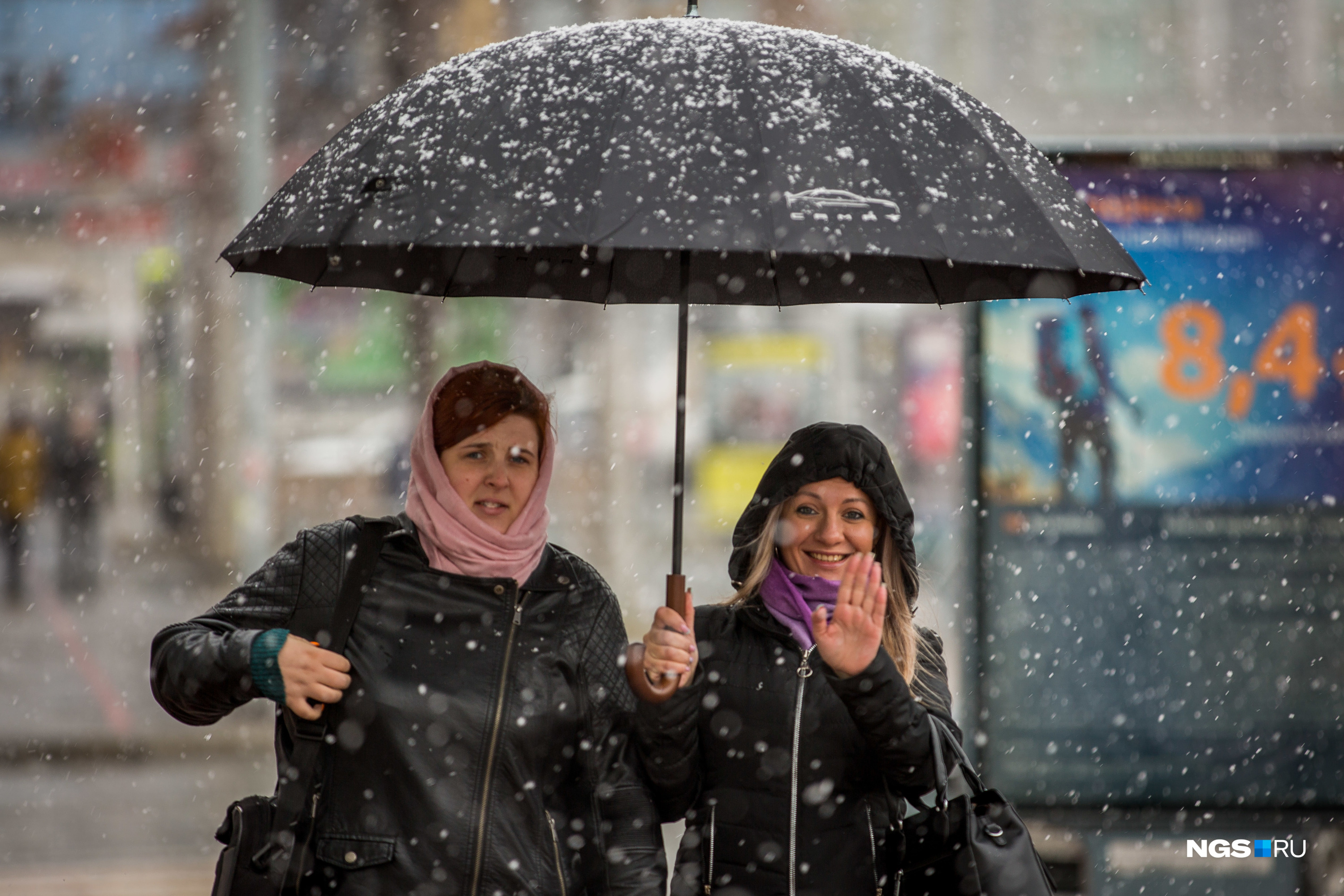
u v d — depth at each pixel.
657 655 8.12
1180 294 14.38
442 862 8.20
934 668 9.31
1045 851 14.84
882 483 8.90
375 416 67.25
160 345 64.94
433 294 9.83
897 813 8.80
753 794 8.71
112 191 59.28
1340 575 14.45
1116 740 14.62
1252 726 14.56
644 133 7.29
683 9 42.22
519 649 8.48
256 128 35.81
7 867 19.00
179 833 20.75
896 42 43.31
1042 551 14.62
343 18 44.00
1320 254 14.24
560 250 9.29
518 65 7.86
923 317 71.38
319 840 8.28
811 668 8.78
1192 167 14.26
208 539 52.62
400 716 8.29
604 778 8.70
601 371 47.44
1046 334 14.56
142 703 28.52
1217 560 14.54
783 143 7.31
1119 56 23.42
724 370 67.06
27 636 37.91
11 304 69.00
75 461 56.22
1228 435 14.45
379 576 8.52
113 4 56.78
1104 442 14.54
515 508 8.64
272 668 7.91
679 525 8.45
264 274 8.69
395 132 7.78
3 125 58.72
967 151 7.77
